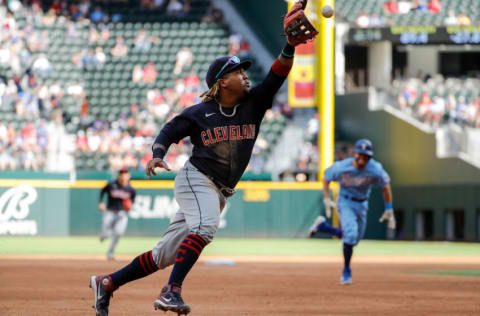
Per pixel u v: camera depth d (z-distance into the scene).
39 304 26.47
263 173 96.06
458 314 24.84
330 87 91.81
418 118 111.31
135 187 93.44
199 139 18.75
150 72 115.44
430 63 132.00
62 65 114.25
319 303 28.17
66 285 34.84
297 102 92.44
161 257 19.08
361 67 128.38
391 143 112.50
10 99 104.81
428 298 30.50
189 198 18.59
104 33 120.50
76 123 104.44
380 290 34.19
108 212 58.81
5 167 95.75
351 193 38.44
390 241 100.62
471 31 105.62
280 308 26.23
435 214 101.88
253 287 35.22
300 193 94.81
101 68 115.81
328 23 91.00
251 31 126.06
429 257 66.38
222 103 18.83
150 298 29.14
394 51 131.25
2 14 117.69
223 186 18.98
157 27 123.75
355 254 71.38
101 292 19.38
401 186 109.12
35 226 90.44
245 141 18.88
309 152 105.75
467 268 51.69
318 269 49.25
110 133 103.12
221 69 18.47
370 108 115.94
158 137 18.56
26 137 98.88
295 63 92.31
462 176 99.44
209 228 18.25
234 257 64.12
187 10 127.94
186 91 112.56
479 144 103.69
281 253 70.75
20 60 112.19
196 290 33.34
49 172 91.00
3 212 88.94
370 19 118.88
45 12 121.31
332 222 94.12
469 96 116.31
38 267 48.19
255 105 18.97
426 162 106.12
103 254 65.75
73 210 91.62
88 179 91.94
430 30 105.19
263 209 94.69
